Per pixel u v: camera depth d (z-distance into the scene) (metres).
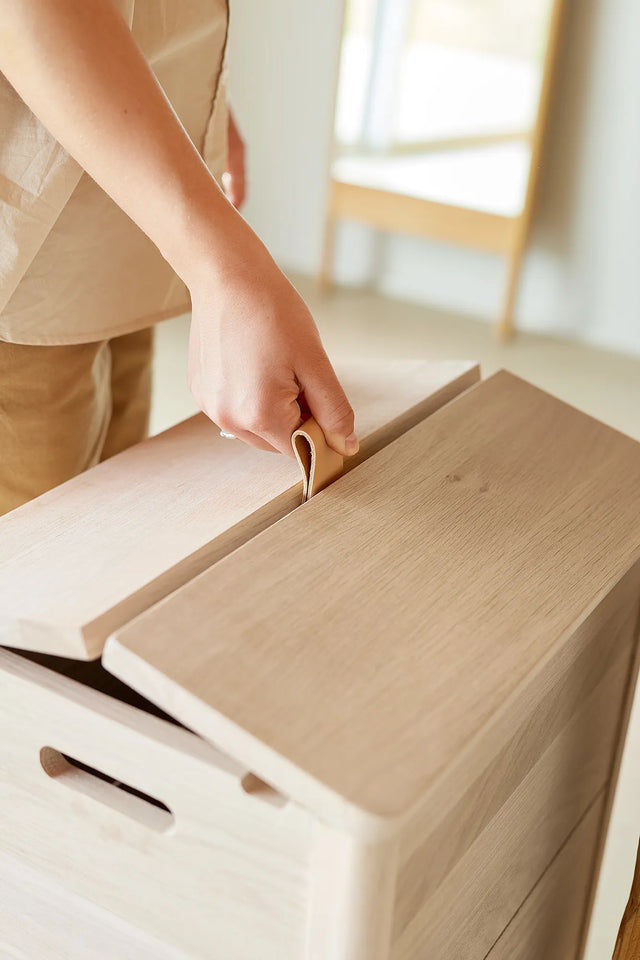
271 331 0.56
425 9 2.78
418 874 0.51
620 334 2.89
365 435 0.70
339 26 2.94
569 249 2.89
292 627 0.51
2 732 0.58
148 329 0.94
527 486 0.69
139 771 0.53
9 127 0.67
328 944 0.50
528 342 2.87
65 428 0.81
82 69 0.53
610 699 0.77
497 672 0.51
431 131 2.87
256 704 0.46
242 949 0.54
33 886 0.62
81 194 0.71
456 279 3.09
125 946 0.60
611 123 2.72
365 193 3.01
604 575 0.61
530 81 2.71
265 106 3.20
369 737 0.46
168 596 0.51
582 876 0.85
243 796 0.50
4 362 0.76
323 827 0.47
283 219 3.31
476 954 0.66
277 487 0.64
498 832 0.62
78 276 0.74
